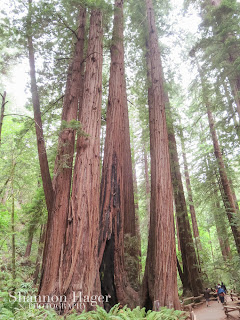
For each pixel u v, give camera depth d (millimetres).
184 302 12305
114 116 9492
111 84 10125
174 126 14266
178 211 14031
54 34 9578
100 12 9781
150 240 8891
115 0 12070
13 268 6922
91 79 8539
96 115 8070
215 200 14617
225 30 9344
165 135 8836
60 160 7555
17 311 4305
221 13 10148
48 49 9758
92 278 6379
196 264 13242
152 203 9398
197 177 15500
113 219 8250
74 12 11164
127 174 10375
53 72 10523
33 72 8250
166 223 7426
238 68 8477
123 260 8195
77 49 9812
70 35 10852
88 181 7172
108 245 7988
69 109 8695
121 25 11531
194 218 19031
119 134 9367
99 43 9250
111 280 7641
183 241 13703
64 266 6277
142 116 15883
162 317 5211
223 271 12594
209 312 10586
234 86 9898
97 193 7309
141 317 5332
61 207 7184
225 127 11570
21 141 9062
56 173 7512
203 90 12023
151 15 11430
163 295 6590
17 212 11930
